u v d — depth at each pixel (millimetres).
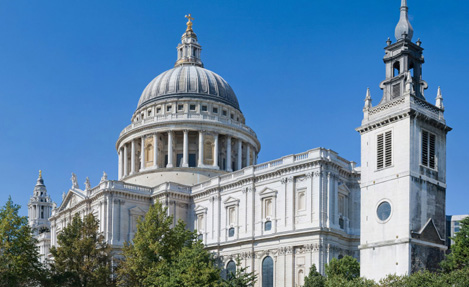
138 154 136500
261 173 98125
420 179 66000
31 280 79438
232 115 139625
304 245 88938
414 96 67188
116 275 88250
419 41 71500
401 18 71750
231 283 70125
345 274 75500
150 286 71688
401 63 69750
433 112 69438
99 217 110625
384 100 70562
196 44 151625
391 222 65438
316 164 90312
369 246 67062
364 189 69688
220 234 103875
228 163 131500
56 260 80938
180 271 69125
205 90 137500
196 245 76250
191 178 124250
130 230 110062
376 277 65500
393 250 64375
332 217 89750
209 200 107812
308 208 90188
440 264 65875
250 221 98188
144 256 76250
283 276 90562
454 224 105625
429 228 65562
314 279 73375
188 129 129500
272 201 95750
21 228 80125
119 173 140625
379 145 69125
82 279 80250
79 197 120688
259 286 94250
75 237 82938
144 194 113188
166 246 77188
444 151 70688
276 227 94125
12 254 78125
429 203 66688
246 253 96812
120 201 110125
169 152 128500
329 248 87875
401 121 66812
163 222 80062
